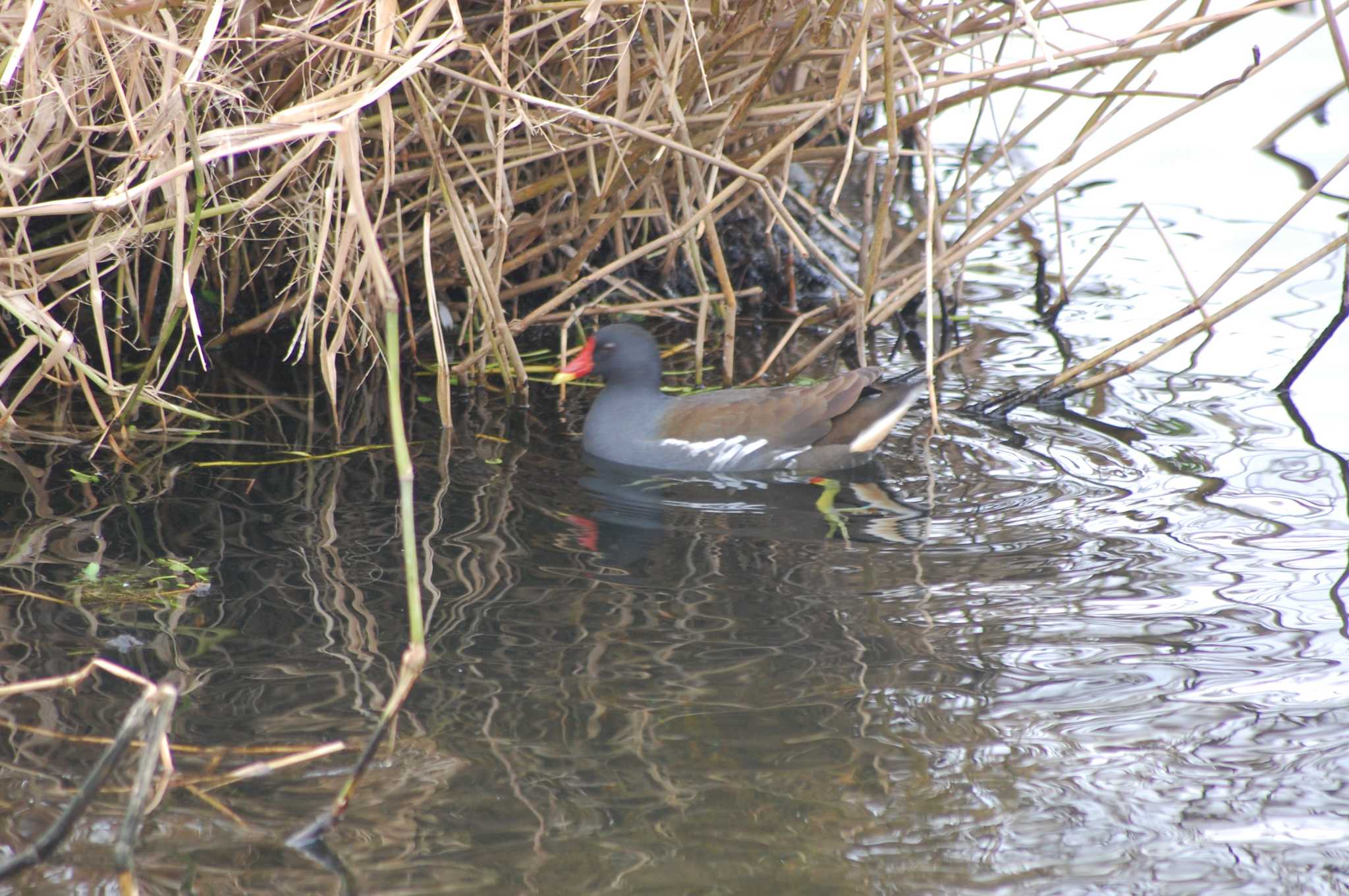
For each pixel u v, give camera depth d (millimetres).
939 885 6398
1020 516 10523
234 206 10781
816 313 14898
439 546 9945
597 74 13219
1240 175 19281
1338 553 9711
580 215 13688
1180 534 10102
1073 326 15125
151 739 5980
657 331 15609
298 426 12453
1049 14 11977
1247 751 7406
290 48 11422
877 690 7984
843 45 13711
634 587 9305
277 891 6266
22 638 8391
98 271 13852
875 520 10547
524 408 13211
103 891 6230
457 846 6605
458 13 9781
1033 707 7820
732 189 12680
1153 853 6617
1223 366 13711
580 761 7262
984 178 19578
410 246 13930
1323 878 6445
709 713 7734
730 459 11750
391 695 7848
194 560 9562
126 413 12141
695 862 6523
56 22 10336
